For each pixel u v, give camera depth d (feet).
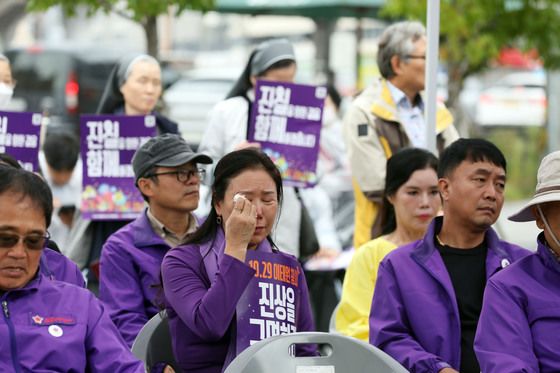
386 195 46.34
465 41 93.09
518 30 95.25
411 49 54.65
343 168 80.02
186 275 37.99
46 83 138.72
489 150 40.22
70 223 67.00
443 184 40.88
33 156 53.01
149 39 83.51
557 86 118.52
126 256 46.16
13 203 33.24
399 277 40.34
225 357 37.73
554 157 36.99
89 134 54.08
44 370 33.35
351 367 34.24
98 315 34.68
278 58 57.72
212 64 182.80
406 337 39.81
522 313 36.73
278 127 54.70
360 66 133.80
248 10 104.27
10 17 189.88
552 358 36.40
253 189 37.88
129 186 54.03
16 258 33.35
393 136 54.70
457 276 40.42
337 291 66.85
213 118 58.08
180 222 46.75
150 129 54.13
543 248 37.17
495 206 40.22
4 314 33.60
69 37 194.08
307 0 104.01
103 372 34.04
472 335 39.91
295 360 34.12
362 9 105.09
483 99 156.87
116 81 59.41
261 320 37.17
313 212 67.87
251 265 37.45
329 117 81.82
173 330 38.01
